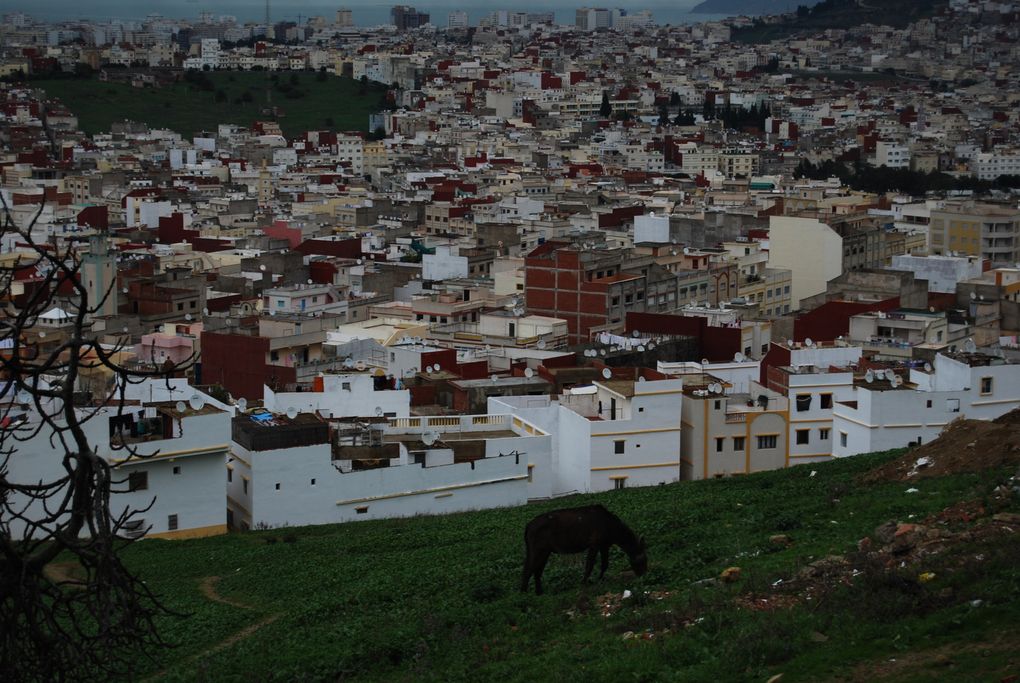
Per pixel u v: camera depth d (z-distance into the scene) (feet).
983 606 172.65
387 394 407.64
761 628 177.78
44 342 466.29
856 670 162.91
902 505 240.32
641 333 554.87
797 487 293.43
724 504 275.59
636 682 171.83
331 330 595.06
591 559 212.02
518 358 513.04
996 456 277.64
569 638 194.29
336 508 340.18
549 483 369.50
